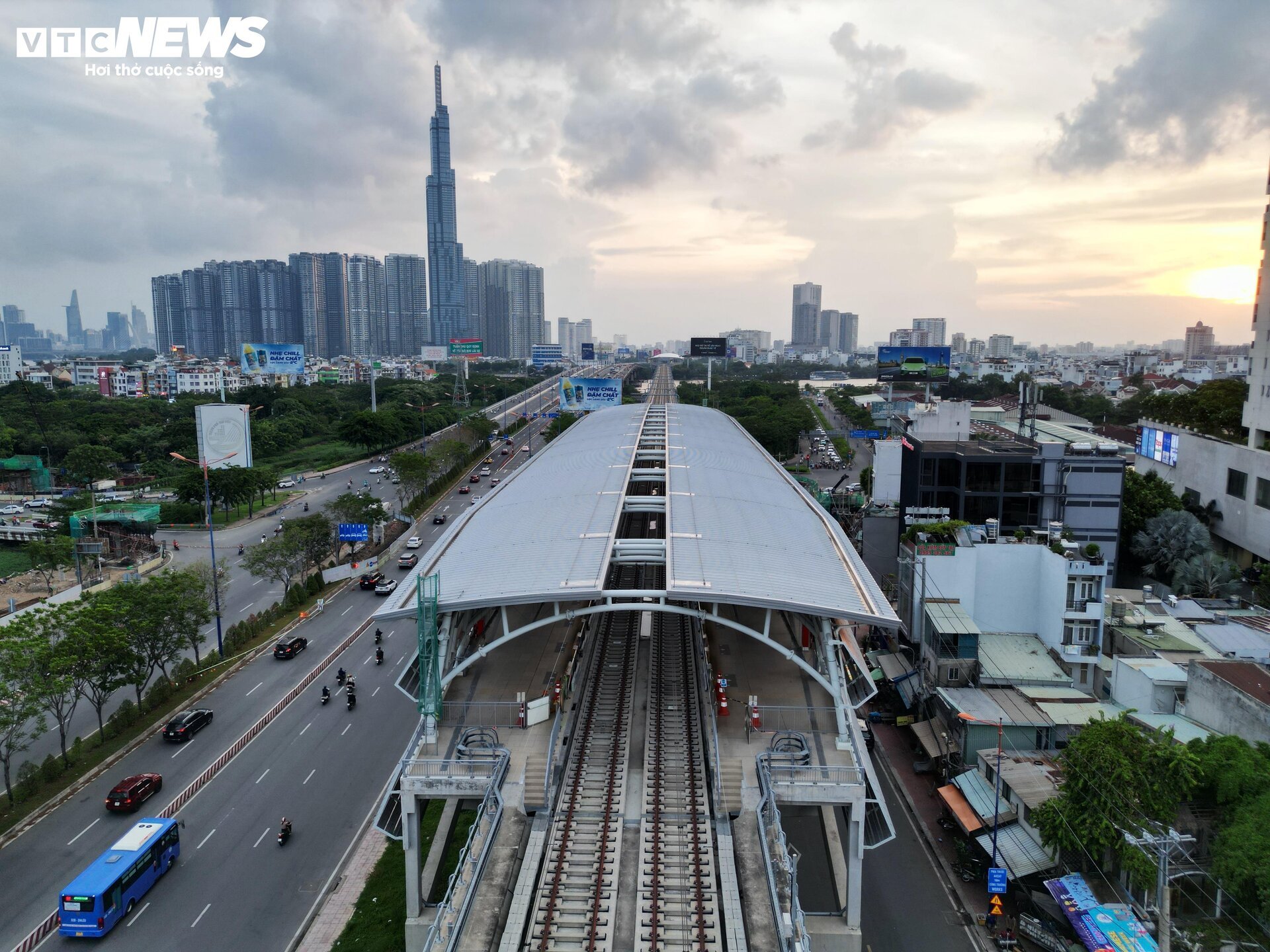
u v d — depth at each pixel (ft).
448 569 147.64
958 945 117.08
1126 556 276.00
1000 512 252.21
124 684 175.73
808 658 158.71
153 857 130.72
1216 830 114.52
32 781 155.84
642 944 96.99
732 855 110.73
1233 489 287.07
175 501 418.31
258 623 247.70
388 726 187.01
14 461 476.54
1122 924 105.91
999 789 136.26
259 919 123.24
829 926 117.19
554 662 159.84
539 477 210.59
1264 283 295.48
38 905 125.80
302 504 438.40
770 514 172.55
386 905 125.80
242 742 178.81
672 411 331.77
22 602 273.33
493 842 111.75
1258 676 137.39
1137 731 121.08
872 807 119.75
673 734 137.80
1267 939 99.86
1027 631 193.06
